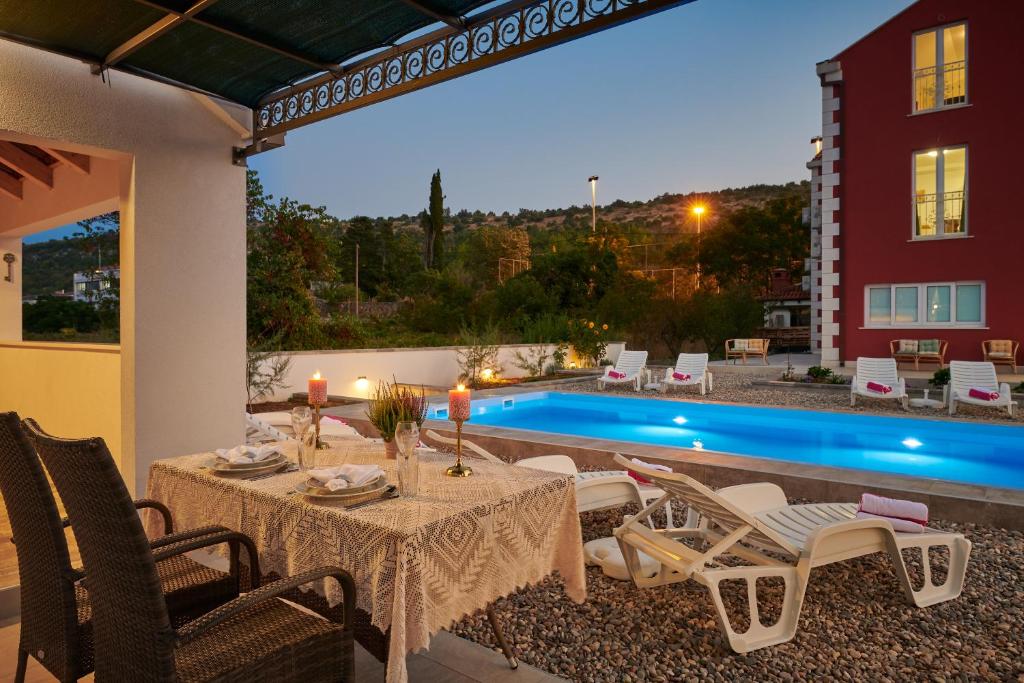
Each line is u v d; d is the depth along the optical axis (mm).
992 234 13430
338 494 2309
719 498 3018
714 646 2926
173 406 4492
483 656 2783
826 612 3248
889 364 10328
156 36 3477
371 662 2732
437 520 2094
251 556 2473
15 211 6492
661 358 22266
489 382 13578
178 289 4508
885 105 14312
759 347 18281
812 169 19312
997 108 13281
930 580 3355
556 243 38469
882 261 14477
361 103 3869
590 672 2697
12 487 2135
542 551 2602
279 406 9930
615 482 4172
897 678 2652
